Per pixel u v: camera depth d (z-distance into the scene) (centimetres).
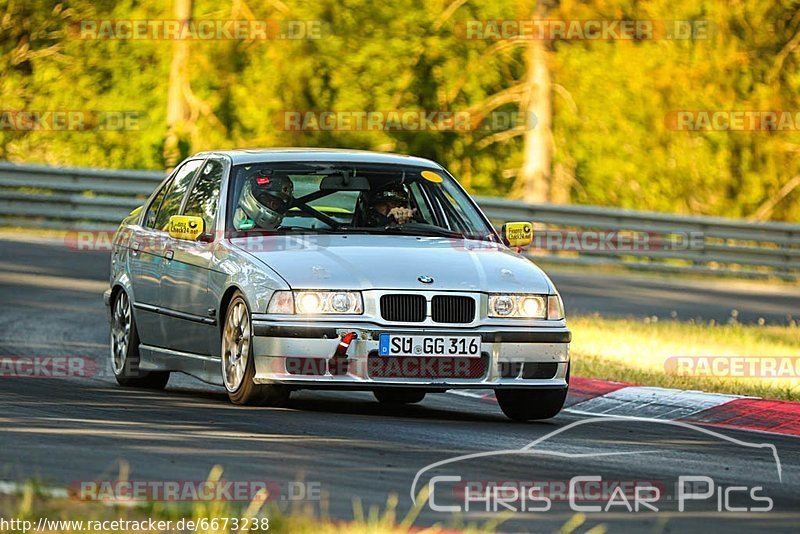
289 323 2748
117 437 2314
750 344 4662
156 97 10362
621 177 10319
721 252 7850
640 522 1802
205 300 3002
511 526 1738
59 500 1666
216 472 1930
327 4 9775
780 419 3131
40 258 6169
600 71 10050
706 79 10019
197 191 3253
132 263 3400
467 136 10544
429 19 10162
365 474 2062
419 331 2764
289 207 3078
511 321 2838
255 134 9969
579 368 3834
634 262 7712
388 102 10169
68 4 10512
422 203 3183
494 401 3378
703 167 10444
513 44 9325
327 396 3309
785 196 10650
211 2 9969
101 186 7300
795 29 10225
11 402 2770
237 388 2862
